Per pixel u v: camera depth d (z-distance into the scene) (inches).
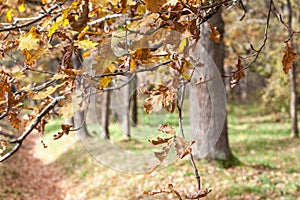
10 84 60.8
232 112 1047.0
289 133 722.8
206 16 69.4
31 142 825.5
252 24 723.4
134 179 409.1
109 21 79.0
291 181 368.8
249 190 343.3
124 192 381.1
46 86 66.3
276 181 372.2
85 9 52.9
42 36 64.8
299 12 705.6
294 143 616.1
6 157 61.6
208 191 60.3
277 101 891.4
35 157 692.7
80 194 452.4
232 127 829.8
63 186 513.0
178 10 58.9
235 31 709.9
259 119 933.8
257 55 78.0
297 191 342.0
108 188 424.2
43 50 59.6
